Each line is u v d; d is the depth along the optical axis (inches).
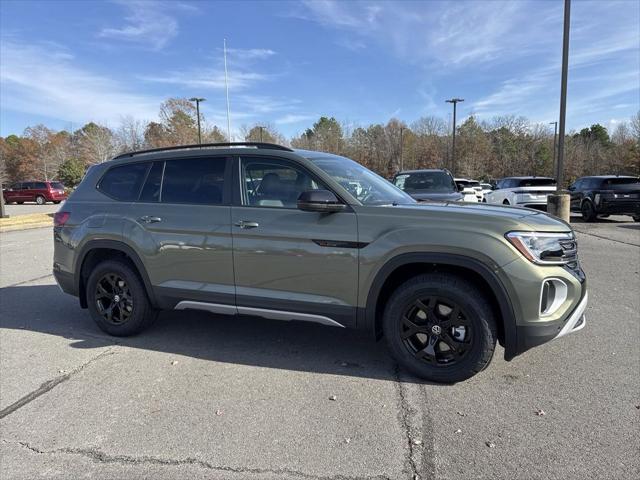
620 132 2743.6
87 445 110.5
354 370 150.9
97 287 184.2
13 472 100.8
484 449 106.7
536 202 662.5
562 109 498.6
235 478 98.0
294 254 148.3
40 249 435.8
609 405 125.4
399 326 141.3
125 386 140.9
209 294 163.2
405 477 97.7
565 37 484.7
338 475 98.7
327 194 140.1
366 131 3107.8
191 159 171.8
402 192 181.9
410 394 133.6
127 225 175.0
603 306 217.3
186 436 113.6
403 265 139.9
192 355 164.9
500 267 127.3
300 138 3383.4
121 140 2454.5
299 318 152.1
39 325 200.5
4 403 131.3
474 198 500.4
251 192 158.7
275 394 134.7
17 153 2962.6
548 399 129.3
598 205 608.4
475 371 134.9
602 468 99.2
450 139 2726.4
